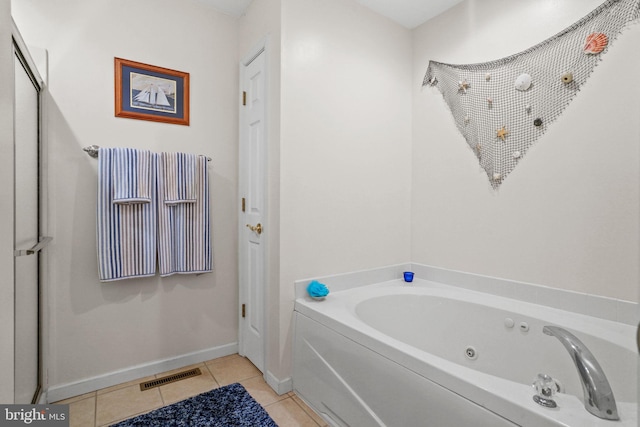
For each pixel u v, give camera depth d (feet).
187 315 7.03
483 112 6.42
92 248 5.96
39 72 5.37
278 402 5.74
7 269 2.95
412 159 7.98
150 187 6.23
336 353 5.02
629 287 4.62
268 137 6.25
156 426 5.05
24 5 5.35
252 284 7.04
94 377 6.00
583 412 2.81
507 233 6.06
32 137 4.85
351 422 4.70
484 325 5.75
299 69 6.12
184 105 6.87
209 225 7.02
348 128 6.86
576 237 5.15
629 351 4.10
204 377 6.55
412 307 6.66
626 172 4.63
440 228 7.32
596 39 4.88
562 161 5.29
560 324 4.81
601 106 4.85
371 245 7.30
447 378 3.44
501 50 6.11
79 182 5.82
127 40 6.26
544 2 5.50
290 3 6.00
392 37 7.59
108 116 6.08
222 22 7.37
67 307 5.75
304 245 6.27
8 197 2.96
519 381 5.18
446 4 6.96
